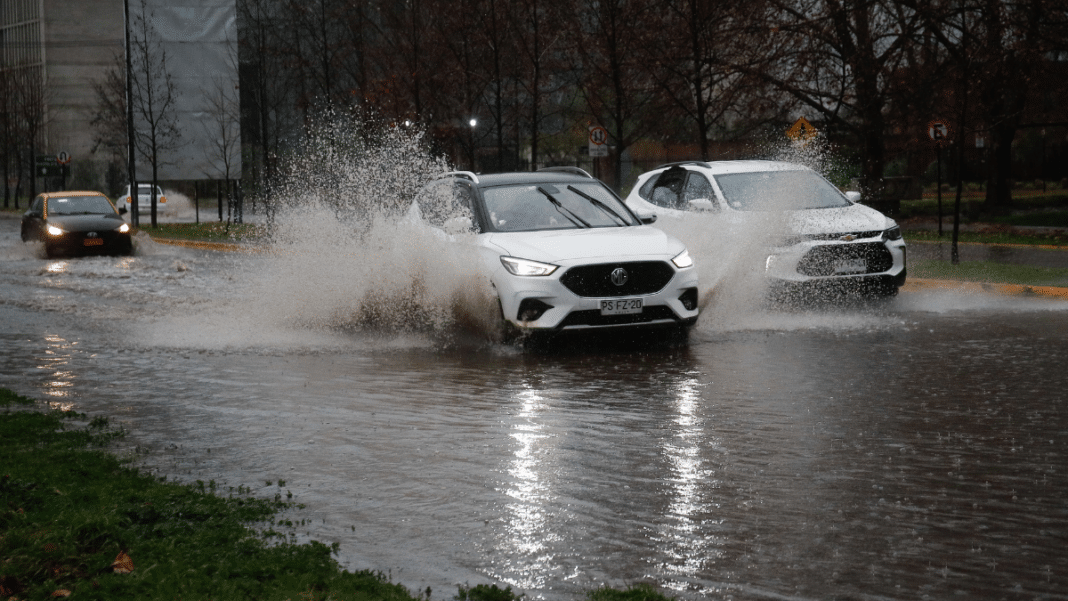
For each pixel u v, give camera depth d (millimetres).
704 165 14953
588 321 10547
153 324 13031
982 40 28703
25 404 8414
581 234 11125
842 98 30188
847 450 6617
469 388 8828
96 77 91438
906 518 5316
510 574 4625
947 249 21828
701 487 5887
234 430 7426
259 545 4828
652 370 9500
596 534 5133
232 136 38000
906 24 29812
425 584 4500
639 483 5980
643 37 27359
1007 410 7621
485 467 6352
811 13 29484
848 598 4336
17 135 67875
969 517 5324
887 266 13297
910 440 6836
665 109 30297
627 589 4422
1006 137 35500
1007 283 14828
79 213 25844
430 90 33938
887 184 39250
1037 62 30297
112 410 8180
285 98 40031
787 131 23688
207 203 61938
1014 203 39125
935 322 12070
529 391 8664
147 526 5055
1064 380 8648
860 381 8773
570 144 43312
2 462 6258
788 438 6938
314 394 8664
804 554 4832
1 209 66938
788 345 10672
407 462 6496
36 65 79500
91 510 5246
